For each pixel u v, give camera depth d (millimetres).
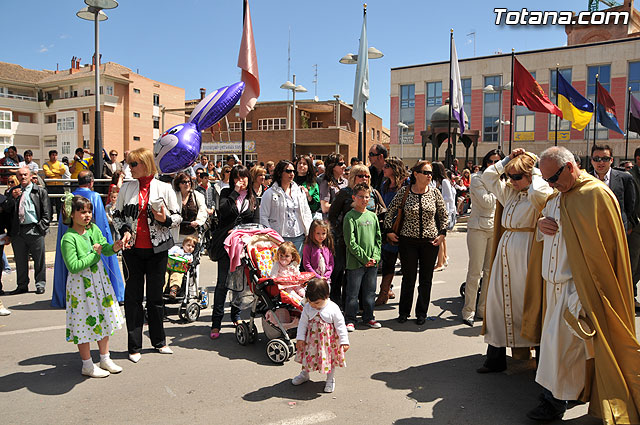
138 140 56344
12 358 5137
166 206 5121
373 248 6113
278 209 6383
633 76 38312
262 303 5488
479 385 4496
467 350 5426
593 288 3537
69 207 4469
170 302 6629
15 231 7754
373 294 6273
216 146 46094
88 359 4664
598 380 3488
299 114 48594
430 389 4410
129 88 54938
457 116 16203
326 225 5973
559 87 16469
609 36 47031
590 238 3531
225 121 48594
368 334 5996
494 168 4797
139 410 3986
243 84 7066
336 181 8039
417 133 47188
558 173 3648
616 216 3576
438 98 46031
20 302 7383
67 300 4555
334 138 43406
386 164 7438
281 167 6414
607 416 3361
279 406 4070
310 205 7527
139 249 5059
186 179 7066
